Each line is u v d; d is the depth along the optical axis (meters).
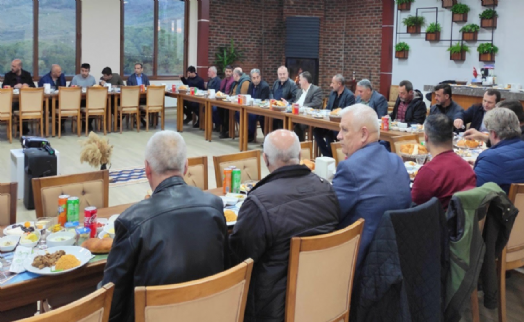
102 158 4.11
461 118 5.36
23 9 10.33
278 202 1.94
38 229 2.30
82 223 2.43
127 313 1.74
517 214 2.63
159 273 1.67
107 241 2.08
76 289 1.96
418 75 11.05
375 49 11.80
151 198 1.79
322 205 2.03
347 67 12.39
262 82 8.33
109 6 11.20
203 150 7.53
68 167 6.18
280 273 1.91
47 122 8.11
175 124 10.05
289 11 12.41
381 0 11.52
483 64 9.93
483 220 2.48
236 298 1.65
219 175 3.31
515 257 2.81
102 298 1.38
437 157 2.68
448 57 10.47
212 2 12.16
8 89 7.34
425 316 2.16
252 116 8.21
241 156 3.43
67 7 10.74
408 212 2.07
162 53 12.15
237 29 12.55
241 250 1.95
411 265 2.10
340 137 2.47
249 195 2.00
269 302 1.92
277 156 2.07
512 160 2.89
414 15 10.95
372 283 2.03
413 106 5.96
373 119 2.40
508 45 9.54
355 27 12.09
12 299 1.81
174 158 1.85
